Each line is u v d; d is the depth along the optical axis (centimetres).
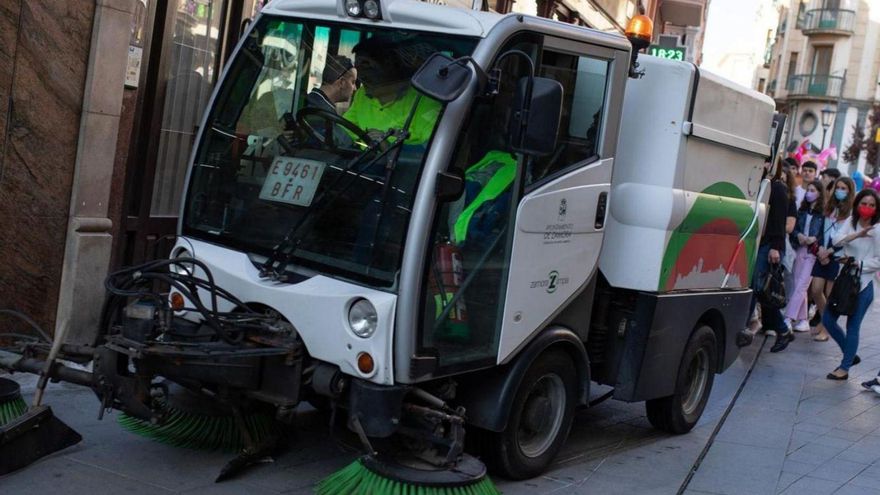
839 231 1073
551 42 521
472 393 534
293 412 510
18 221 668
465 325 498
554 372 576
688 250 663
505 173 507
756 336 1226
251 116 535
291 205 504
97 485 494
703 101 650
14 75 649
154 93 789
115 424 586
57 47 670
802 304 1279
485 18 491
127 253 789
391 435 494
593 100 562
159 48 785
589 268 581
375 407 467
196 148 550
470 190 489
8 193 659
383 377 465
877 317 1572
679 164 632
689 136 636
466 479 472
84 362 516
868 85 6569
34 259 681
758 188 773
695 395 733
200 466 538
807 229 1198
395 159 479
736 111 704
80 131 692
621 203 629
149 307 476
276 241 506
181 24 820
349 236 484
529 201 522
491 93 481
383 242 474
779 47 7131
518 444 561
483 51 479
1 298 668
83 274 700
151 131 791
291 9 538
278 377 489
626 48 576
